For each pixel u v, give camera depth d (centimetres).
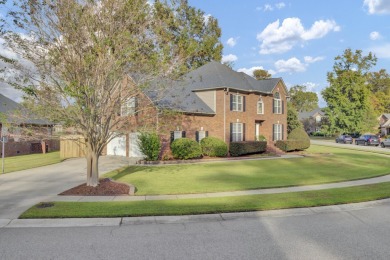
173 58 1252
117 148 2647
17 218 809
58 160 2334
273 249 616
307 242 657
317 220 834
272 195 1113
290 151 3241
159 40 1195
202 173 1703
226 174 1672
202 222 811
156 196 1085
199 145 2423
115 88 1229
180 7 1275
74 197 1059
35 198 1044
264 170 1848
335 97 5716
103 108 1162
